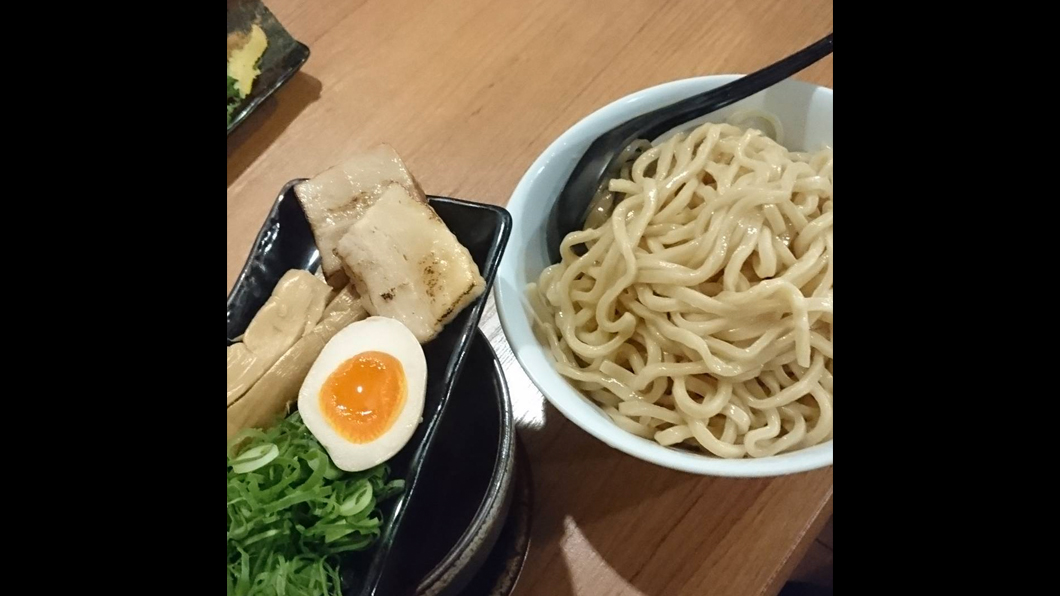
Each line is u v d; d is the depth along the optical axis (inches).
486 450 11.7
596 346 12.6
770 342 12.0
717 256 12.3
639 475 12.8
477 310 11.9
